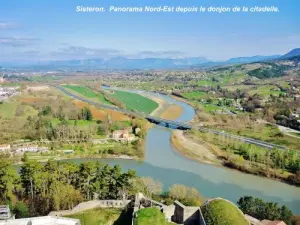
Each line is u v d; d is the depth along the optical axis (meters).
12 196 139.62
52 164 152.38
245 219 94.38
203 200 156.50
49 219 100.75
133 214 100.31
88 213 117.19
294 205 176.88
